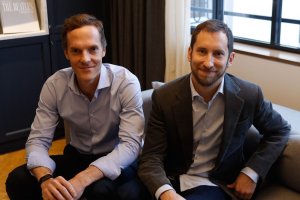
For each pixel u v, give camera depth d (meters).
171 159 1.74
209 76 1.54
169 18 2.85
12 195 1.74
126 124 1.76
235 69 2.78
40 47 2.95
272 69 2.54
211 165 1.70
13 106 2.96
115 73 1.81
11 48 2.83
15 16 2.87
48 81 1.83
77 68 1.70
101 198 1.59
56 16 2.96
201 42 1.54
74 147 1.95
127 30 3.13
